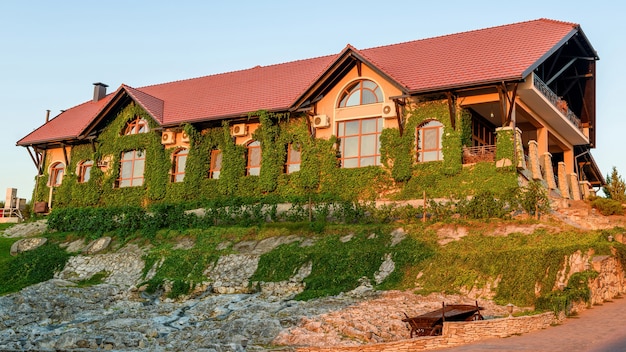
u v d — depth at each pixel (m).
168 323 22.05
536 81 31.47
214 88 41.62
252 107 36.34
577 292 20.38
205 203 35.59
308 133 34.53
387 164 32.34
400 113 32.41
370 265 25.27
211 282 26.69
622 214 30.67
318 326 19.19
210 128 37.88
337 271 25.45
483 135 34.94
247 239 30.77
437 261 24.12
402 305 21.27
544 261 21.69
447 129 31.19
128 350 19.00
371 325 19.11
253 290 25.41
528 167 31.83
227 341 18.86
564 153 39.84
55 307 24.92
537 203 26.59
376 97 33.56
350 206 30.81
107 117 41.34
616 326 18.16
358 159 33.50
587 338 17.00
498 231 25.78
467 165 30.47
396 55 35.72
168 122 38.12
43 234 37.06
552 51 30.98
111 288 27.47
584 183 38.91
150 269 29.53
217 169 37.59
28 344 20.28
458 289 22.64
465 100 31.19
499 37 33.94
